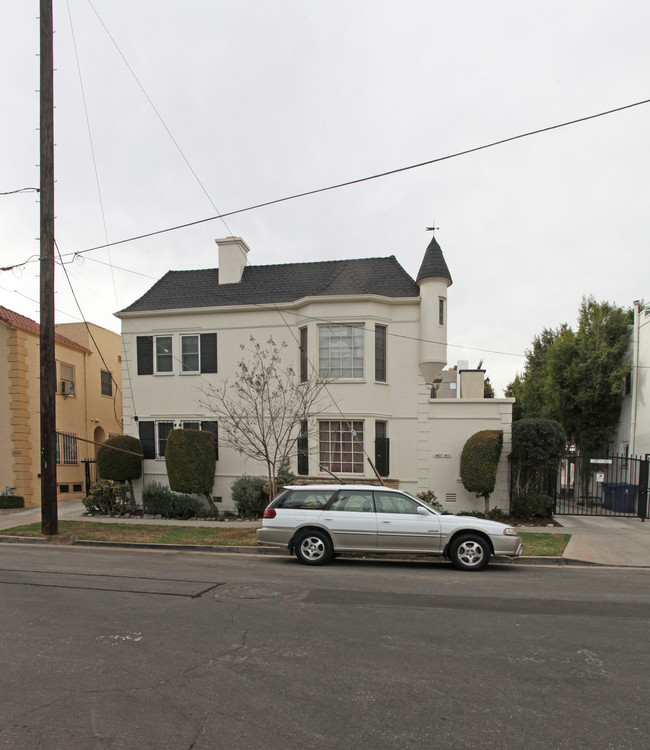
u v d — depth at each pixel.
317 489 9.98
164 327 17.95
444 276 15.85
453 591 7.66
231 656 5.00
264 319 17.22
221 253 18.67
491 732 3.67
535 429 15.47
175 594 7.23
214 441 17.09
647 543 11.98
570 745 3.51
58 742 3.48
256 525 14.28
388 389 16.33
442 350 15.95
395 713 3.92
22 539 12.53
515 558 10.39
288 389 16.28
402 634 5.70
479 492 14.82
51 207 12.66
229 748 3.44
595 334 21.75
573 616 6.46
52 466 12.73
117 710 3.92
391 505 9.67
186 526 14.13
